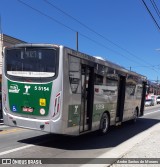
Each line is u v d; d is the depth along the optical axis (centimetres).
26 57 1048
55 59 993
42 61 1016
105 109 1355
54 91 988
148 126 1864
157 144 1116
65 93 991
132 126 1836
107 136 1384
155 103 6191
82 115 1127
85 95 1146
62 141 1184
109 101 1405
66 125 1005
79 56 1080
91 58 1173
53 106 989
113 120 1494
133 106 1861
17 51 1069
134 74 1817
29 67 1038
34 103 1024
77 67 1069
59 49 991
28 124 1037
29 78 1034
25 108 1044
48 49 1007
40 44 1018
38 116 1017
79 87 1083
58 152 991
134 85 1836
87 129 1184
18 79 1057
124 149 1071
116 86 1504
